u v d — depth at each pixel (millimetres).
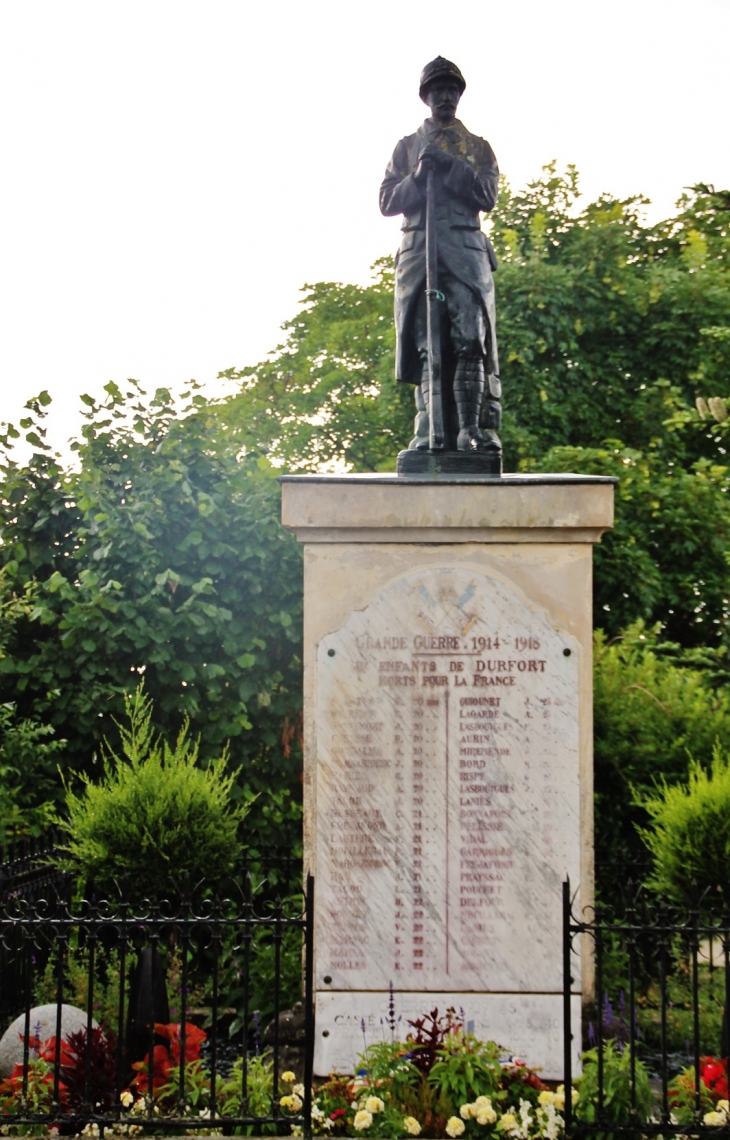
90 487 8891
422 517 6020
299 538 6086
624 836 8547
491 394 6590
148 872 6555
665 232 16891
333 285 22594
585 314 15477
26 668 8641
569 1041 4926
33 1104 5301
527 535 6039
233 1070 6102
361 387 20672
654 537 14031
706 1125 4824
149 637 8617
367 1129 5020
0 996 6484
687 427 15312
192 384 9578
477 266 6449
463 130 6555
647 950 7465
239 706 8797
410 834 5918
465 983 5828
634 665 9219
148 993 5738
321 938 5871
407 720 5980
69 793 6949
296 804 8844
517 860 5895
